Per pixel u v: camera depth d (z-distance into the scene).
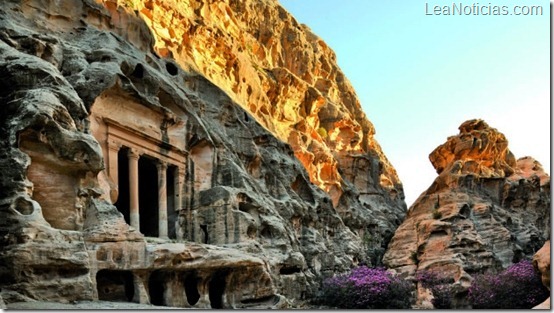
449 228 51.31
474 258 48.75
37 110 22.41
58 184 23.70
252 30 70.44
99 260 23.38
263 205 36.94
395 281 41.22
